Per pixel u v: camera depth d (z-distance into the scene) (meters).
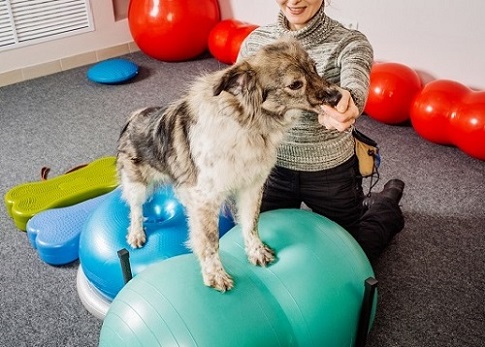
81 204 2.47
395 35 3.37
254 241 1.58
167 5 4.14
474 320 1.97
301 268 1.50
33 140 3.34
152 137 1.76
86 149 3.22
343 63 1.61
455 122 2.90
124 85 4.08
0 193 2.80
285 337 1.41
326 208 1.94
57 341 1.93
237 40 4.02
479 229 2.45
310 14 1.64
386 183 2.64
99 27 4.46
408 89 3.14
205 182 1.51
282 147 1.82
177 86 4.02
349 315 1.51
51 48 4.28
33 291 2.17
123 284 1.86
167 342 1.30
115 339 1.39
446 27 3.09
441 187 2.76
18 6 3.98
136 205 1.92
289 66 1.42
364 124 3.39
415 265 2.24
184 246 1.90
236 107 1.41
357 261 1.60
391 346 1.87
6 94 3.99
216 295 1.39
